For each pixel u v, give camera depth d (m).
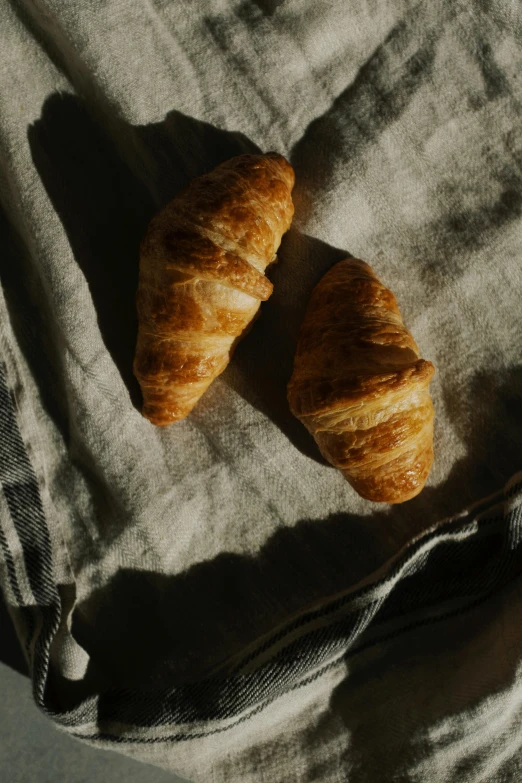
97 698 0.62
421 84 0.63
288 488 0.64
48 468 0.64
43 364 0.64
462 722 0.62
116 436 0.64
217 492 0.64
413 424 0.60
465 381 0.64
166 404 0.62
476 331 0.64
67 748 0.65
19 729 0.65
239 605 0.64
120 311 0.64
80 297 0.63
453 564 0.64
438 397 0.64
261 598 0.64
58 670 0.63
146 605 0.64
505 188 0.64
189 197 0.60
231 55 0.63
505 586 0.63
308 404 0.60
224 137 0.63
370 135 0.63
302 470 0.64
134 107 0.63
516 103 0.63
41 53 0.63
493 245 0.64
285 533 0.64
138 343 0.62
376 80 0.63
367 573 0.64
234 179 0.60
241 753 0.64
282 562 0.64
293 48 0.63
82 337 0.63
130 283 0.64
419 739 0.62
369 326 0.60
